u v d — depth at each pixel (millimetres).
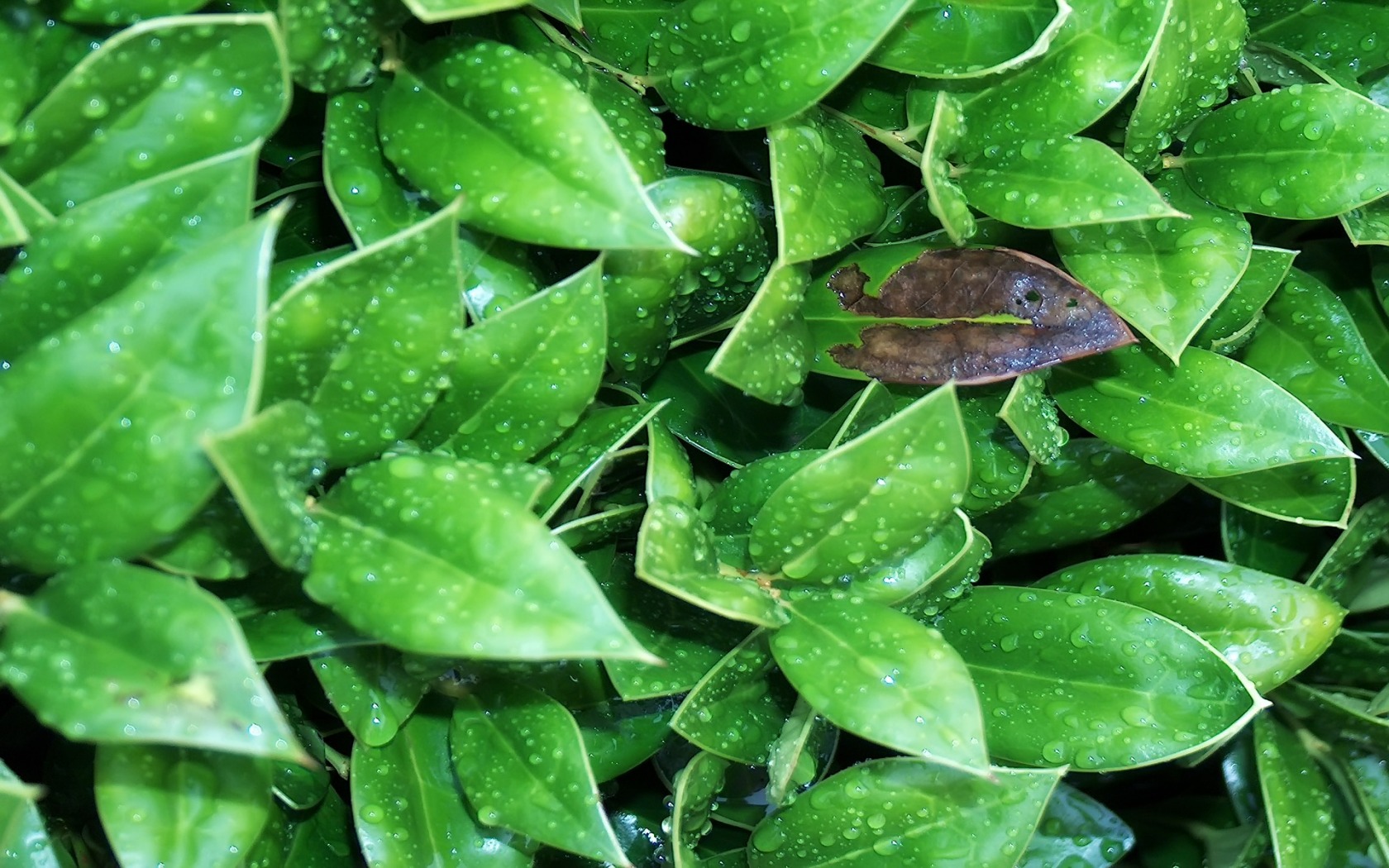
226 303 339
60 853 380
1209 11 394
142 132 359
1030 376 405
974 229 399
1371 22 427
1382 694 442
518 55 370
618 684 388
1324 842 432
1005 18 396
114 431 341
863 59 383
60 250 351
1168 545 473
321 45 365
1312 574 433
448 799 389
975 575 410
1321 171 402
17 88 357
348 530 362
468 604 352
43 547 348
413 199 376
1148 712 402
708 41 390
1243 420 407
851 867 404
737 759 395
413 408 370
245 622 373
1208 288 400
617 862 374
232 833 363
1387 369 438
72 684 341
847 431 399
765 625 377
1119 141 411
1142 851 463
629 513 389
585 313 373
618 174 363
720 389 425
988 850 398
